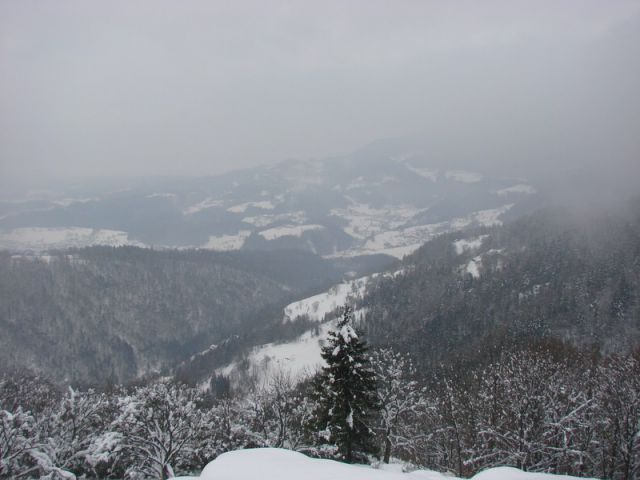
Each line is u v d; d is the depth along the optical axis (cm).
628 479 3275
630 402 3281
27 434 3203
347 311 3641
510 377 4003
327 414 3562
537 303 15950
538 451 3350
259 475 1566
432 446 4700
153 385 3616
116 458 3291
